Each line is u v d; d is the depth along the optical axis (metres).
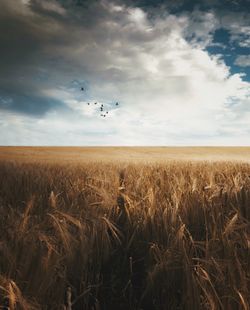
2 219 3.37
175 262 2.50
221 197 3.97
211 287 2.10
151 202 3.67
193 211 3.47
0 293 2.06
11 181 6.09
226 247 2.53
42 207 3.97
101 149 92.88
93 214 3.47
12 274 2.29
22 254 2.46
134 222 3.31
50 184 5.51
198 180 5.32
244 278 2.14
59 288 2.21
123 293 2.43
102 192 4.15
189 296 2.10
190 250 2.58
